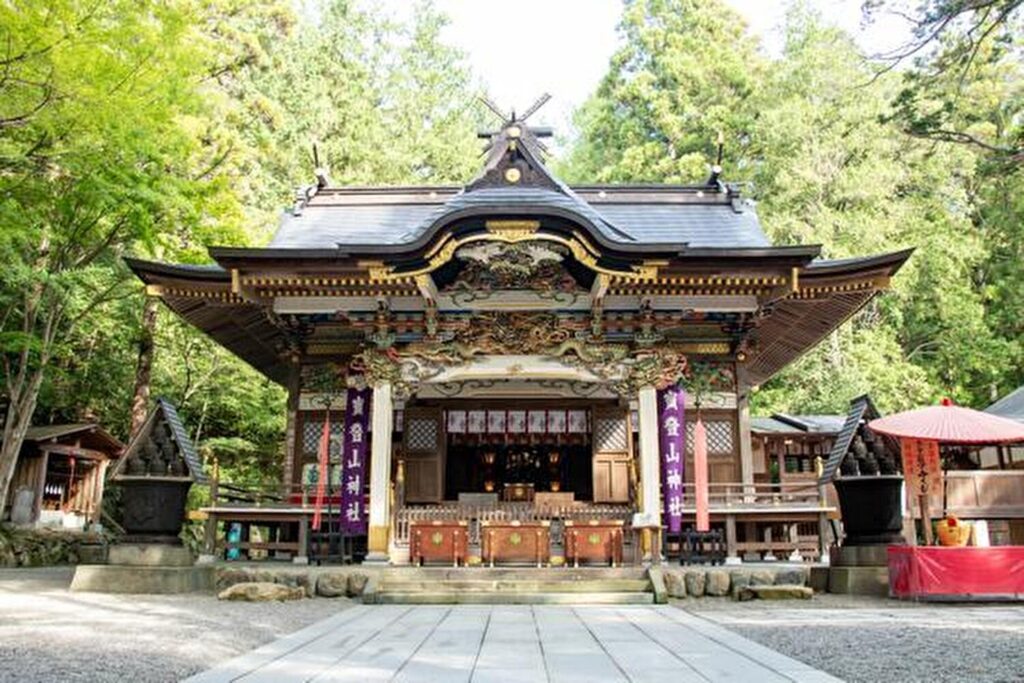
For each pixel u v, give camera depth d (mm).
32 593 12289
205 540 16062
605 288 15180
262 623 9492
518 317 16391
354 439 16516
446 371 16234
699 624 9570
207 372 29141
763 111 36812
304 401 18094
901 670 6348
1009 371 35031
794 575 13430
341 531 16078
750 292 15867
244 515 16391
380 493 15523
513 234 14430
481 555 15094
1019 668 6348
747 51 44812
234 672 6277
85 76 12531
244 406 29875
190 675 6168
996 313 35219
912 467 12898
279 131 33844
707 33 43531
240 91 30797
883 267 15781
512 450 24609
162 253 22312
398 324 16422
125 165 16391
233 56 28500
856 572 12914
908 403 31312
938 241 33031
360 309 16250
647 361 16062
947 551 11695
